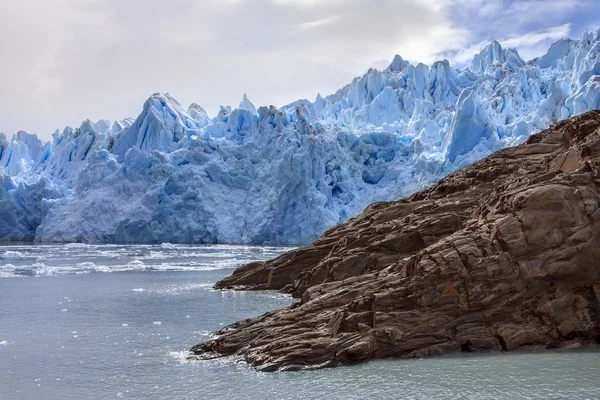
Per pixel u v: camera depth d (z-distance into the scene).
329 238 39.56
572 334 19.50
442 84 107.19
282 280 39.12
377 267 28.59
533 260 19.98
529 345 19.39
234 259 65.00
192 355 20.86
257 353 19.64
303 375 17.59
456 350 19.27
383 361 18.62
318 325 20.44
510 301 19.81
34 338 24.11
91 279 46.16
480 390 15.62
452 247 20.45
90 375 18.59
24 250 78.75
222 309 31.00
